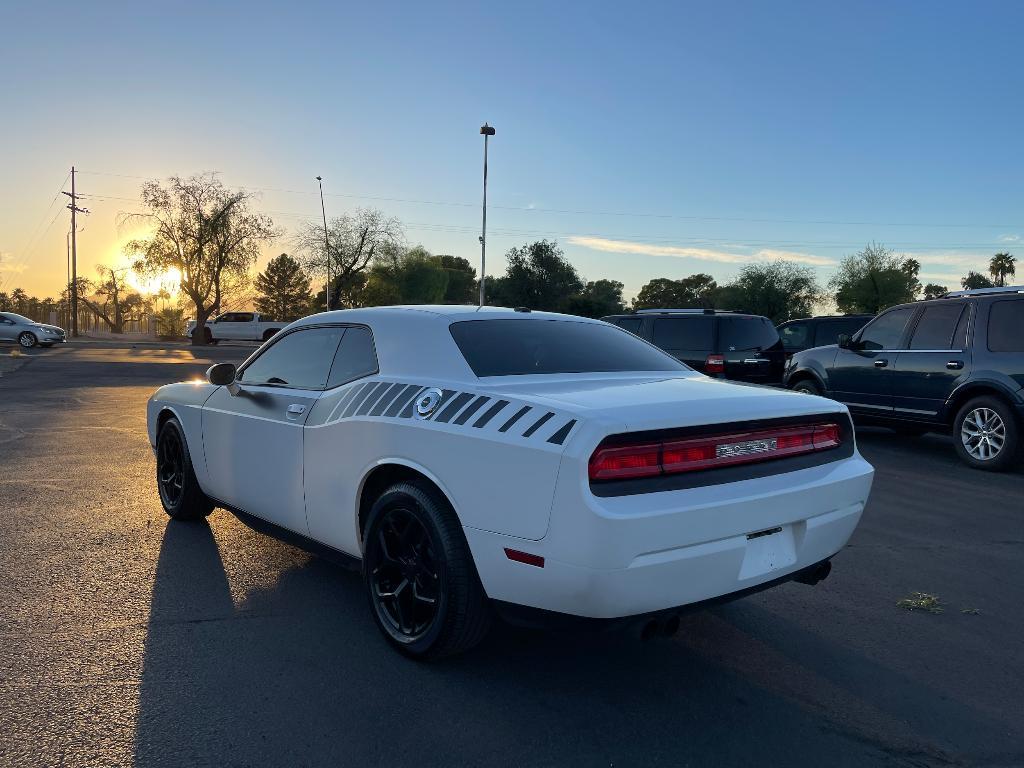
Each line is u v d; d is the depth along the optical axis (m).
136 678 3.08
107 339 52.47
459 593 3.06
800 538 3.17
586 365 3.70
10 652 3.28
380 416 3.43
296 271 96.44
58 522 5.30
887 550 5.23
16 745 2.58
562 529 2.67
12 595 3.94
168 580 4.21
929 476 7.89
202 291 44.88
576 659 3.42
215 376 4.54
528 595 2.83
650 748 2.70
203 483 4.96
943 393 8.61
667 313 12.32
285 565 4.50
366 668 3.23
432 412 3.22
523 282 56.56
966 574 4.75
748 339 11.88
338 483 3.66
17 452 8.00
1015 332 8.01
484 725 2.82
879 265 60.84
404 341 3.70
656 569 2.69
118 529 5.15
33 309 86.94
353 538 3.62
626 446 2.70
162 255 44.22
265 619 3.72
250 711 2.86
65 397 13.73
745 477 2.98
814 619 3.98
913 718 2.97
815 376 10.36
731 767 2.60
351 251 53.66
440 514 3.12
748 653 3.54
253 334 43.41
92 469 7.12
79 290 65.38
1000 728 2.91
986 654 3.59
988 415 8.17
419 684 3.11
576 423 2.73
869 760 2.67
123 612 3.76
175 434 5.27
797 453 3.22
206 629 3.58
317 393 3.97
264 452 4.23
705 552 2.79
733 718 2.93
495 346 3.62
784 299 60.56
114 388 15.57
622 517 2.60
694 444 2.85
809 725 2.90
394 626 3.40
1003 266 80.50
